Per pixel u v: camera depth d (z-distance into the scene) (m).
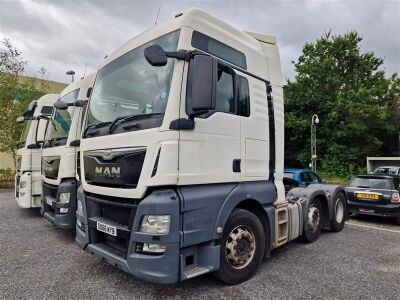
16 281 3.92
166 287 3.75
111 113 3.91
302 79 27.81
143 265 3.05
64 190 5.59
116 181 3.41
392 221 8.36
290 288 3.76
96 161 3.77
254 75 4.29
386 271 4.39
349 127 24.97
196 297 3.50
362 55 28.31
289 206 4.97
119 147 3.48
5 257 4.82
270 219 4.34
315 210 6.02
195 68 2.98
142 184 3.14
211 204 3.43
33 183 7.34
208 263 3.41
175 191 3.17
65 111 6.09
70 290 3.67
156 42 3.62
